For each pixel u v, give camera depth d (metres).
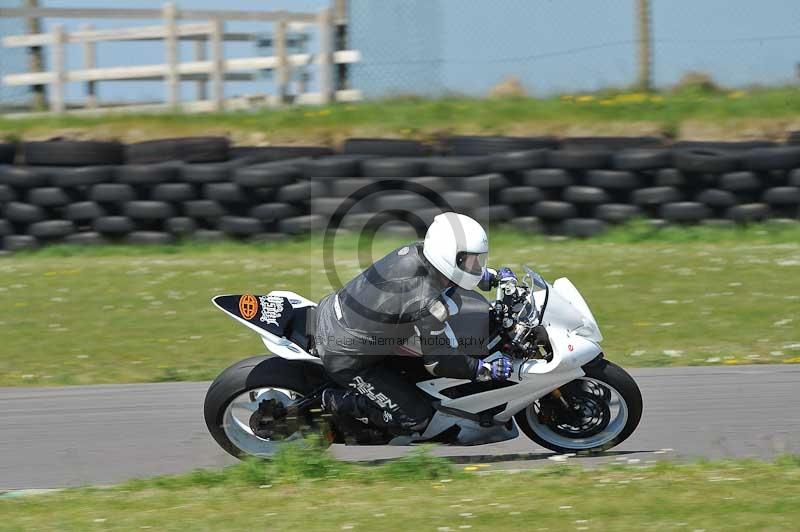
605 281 34.66
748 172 41.41
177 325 31.20
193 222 42.56
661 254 38.47
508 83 53.66
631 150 42.22
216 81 56.28
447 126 48.44
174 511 15.58
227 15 56.03
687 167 41.41
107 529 14.77
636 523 14.34
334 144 48.44
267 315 19.34
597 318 30.70
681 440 20.58
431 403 19.12
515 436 19.52
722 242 40.78
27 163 43.62
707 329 29.47
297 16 56.56
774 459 18.52
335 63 56.81
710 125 47.50
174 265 38.84
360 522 14.66
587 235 41.72
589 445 19.75
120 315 32.25
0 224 42.50
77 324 31.33
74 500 16.70
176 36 56.44
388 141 43.91
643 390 24.39
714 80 53.88
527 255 38.62
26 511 16.11
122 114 53.59
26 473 19.31
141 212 42.31
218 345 29.25
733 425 21.52
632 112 48.97
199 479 17.58
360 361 18.67
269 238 42.22
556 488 16.33
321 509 15.41
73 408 23.73
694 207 41.56
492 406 19.11
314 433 19.08
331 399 19.11
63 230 42.47
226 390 19.09
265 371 19.27
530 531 14.16
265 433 19.44
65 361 27.80
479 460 19.75
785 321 29.89
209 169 42.19
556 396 19.70
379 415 19.02
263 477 17.45
